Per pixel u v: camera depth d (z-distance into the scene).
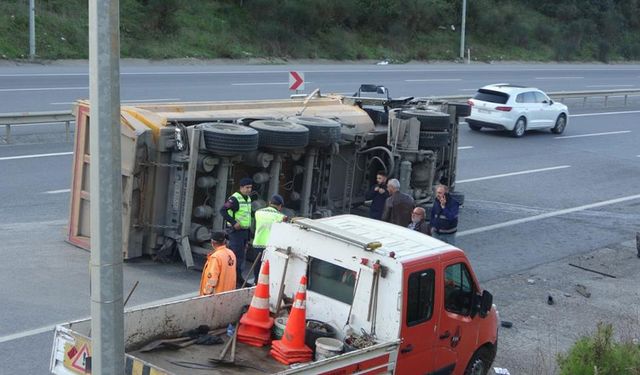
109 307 6.59
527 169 29.34
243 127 15.99
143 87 36.97
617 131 39.88
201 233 15.84
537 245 20.09
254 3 60.41
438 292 9.66
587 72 67.25
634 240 21.27
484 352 11.17
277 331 9.66
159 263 16.03
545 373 12.15
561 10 88.12
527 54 78.19
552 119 37.19
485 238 20.31
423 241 10.12
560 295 16.45
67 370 8.49
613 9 92.62
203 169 15.59
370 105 22.14
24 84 35.28
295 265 9.85
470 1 78.56
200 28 56.12
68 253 16.09
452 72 57.16
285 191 17.83
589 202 25.25
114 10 6.46
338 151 18.42
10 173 21.81
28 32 46.41
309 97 20.28
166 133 15.46
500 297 16.02
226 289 11.50
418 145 20.25
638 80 64.06
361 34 67.88
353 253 9.34
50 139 26.50
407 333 9.22
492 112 35.25
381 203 17.81
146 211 15.76
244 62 54.25
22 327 12.31
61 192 20.56
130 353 9.05
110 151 6.52
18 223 17.77
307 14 61.75
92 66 6.46
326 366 8.21
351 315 9.34
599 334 10.87
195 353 9.30
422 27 73.31
